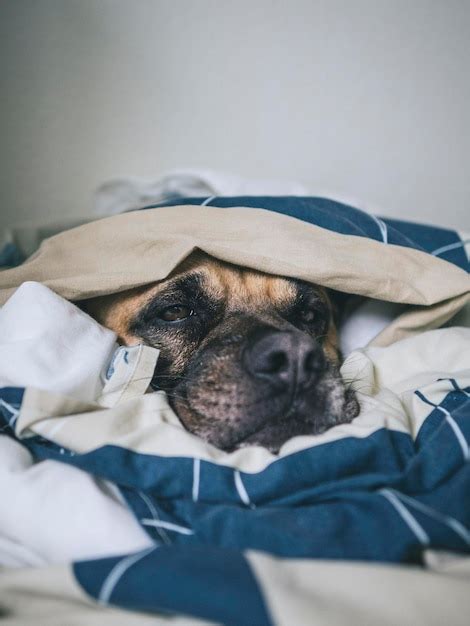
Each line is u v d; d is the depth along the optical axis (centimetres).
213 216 38
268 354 32
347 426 27
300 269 35
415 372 34
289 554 20
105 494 23
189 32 69
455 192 80
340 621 16
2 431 29
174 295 39
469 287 36
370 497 22
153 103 70
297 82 73
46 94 66
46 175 68
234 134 73
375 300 45
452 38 75
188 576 17
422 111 76
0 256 56
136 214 38
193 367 37
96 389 29
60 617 18
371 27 73
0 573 19
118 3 66
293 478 24
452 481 23
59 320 29
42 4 64
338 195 62
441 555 20
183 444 26
